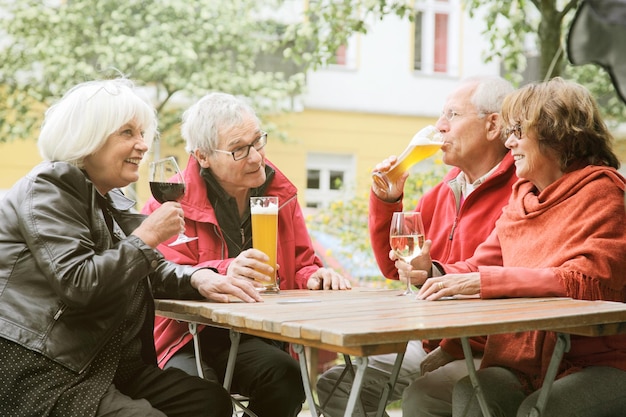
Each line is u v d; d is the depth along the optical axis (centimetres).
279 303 249
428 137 302
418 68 1551
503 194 311
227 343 312
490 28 761
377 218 321
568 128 259
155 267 239
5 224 233
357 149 1514
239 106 318
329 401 329
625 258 244
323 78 1487
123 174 258
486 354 261
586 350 242
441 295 246
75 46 1211
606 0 247
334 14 758
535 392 231
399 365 232
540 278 243
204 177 320
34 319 226
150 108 269
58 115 253
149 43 1177
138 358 257
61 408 224
